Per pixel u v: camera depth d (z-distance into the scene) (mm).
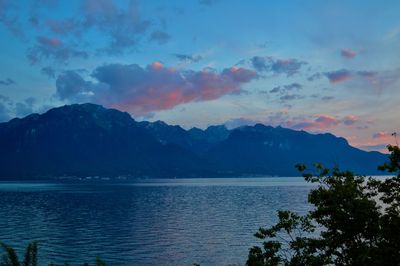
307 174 18156
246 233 89062
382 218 15953
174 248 74125
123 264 62688
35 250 14219
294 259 17625
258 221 108438
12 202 179500
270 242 18406
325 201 16609
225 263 62812
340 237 16375
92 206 158500
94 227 101000
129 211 138500
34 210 143250
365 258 14898
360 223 15820
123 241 81500
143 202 176500
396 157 16453
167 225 103500
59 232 92938
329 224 16891
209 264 62406
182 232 91938
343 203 16312
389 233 15523
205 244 77375
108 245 77438
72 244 78375
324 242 16828
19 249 71188
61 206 158750
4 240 81750
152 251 71750
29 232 92938
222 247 74312
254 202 168625
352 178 17625
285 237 75000
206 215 123875
